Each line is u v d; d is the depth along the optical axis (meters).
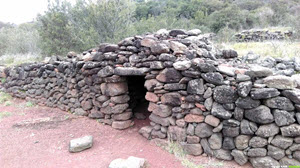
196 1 26.03
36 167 3.02
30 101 6.57
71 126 4.51
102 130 4.25
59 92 5.66
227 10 20.91
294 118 2.58
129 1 10.70
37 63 6.45
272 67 4.47
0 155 3.36
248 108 2.72
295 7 24.69
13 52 13.48
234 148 2.90
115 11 9.88
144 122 4.57
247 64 4.15
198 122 3.10
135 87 5.27
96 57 4.30
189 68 3.07
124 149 3.50
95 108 4.68
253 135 2.79
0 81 7.95
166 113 3.45
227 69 2.99
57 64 5.52
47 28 10.96
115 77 3.98
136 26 12.59
